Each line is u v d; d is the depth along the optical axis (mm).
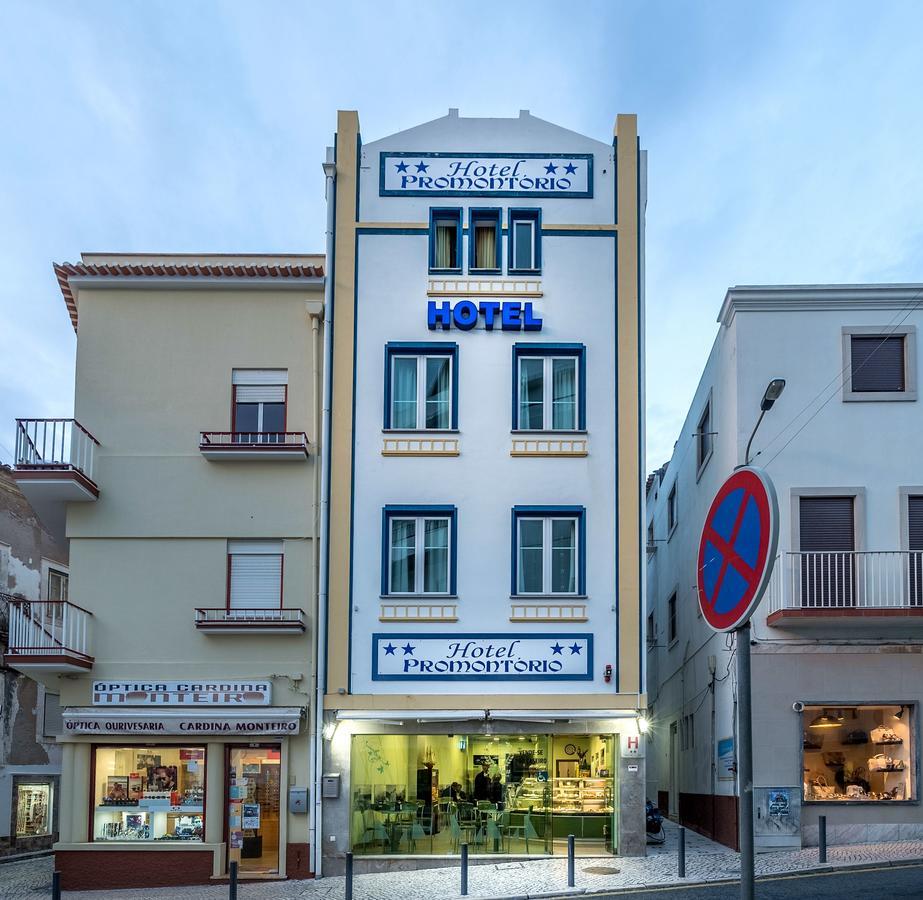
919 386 19734
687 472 25734
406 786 18812
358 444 19359
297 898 15938
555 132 20297
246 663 18922
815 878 15508
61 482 18625
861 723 18859
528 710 18422
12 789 24625
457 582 18875
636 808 18375
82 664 18688
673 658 27531
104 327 20141
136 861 18297
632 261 19844
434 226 20031
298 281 19938
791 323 20000
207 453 19250
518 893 15242
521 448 19281
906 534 19250
